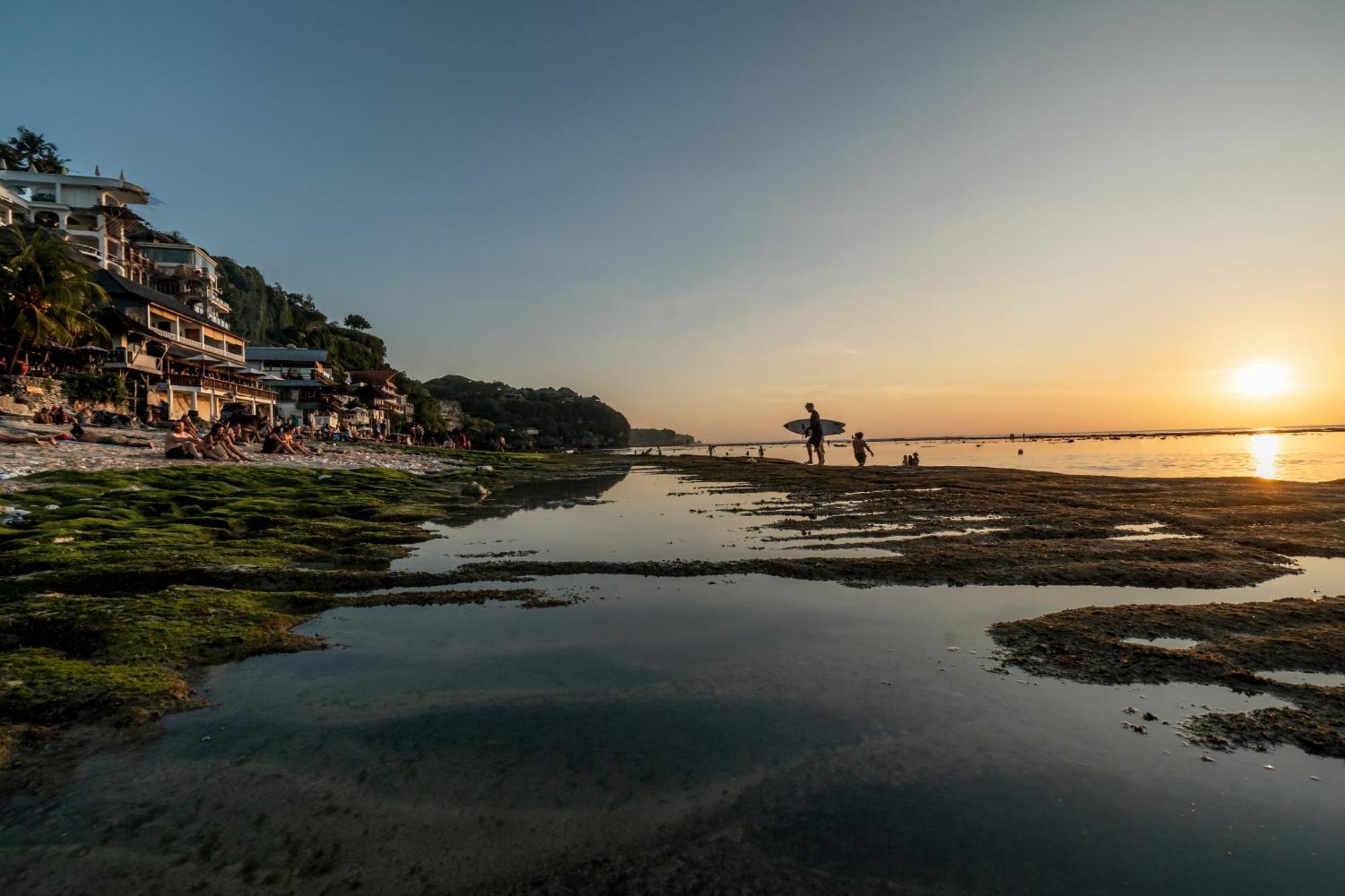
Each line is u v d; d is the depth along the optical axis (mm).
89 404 43312
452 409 180625
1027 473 22672
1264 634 4789
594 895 2271
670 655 4762
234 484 16781
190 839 2615
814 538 9766
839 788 2939
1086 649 4613
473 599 6406
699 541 9836
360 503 14547
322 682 4316
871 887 2291
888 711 3723
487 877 2383
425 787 2984
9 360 42719
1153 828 2604
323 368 104250
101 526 9875
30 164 81938
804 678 4266
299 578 7176
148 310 57219
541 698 4008
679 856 2480
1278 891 2230
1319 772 3000
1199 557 7637
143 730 3611
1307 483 17172
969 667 4395
